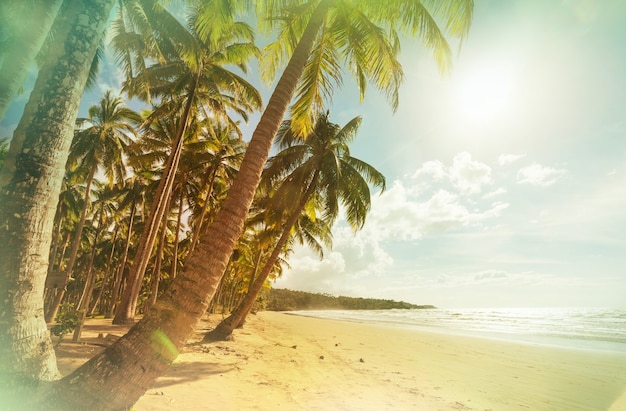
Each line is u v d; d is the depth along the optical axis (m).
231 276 49.84
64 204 25.89
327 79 6.66
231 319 12.38
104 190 27.62
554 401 6.78
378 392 6.41
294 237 22.66
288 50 7.46
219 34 6.24
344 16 6.07
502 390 7.51
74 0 3.12
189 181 23.61
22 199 2.58
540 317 53.00
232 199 3.24
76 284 40.44
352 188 14.32
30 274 2.56
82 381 2.36
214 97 17.86
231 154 21.61
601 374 9.86
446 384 7.76
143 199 26.91
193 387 5.30
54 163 2.78
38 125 2.73
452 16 5.29
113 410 2.34
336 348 13.30
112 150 20.12
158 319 2.60
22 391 2.31
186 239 34.22
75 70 2.95
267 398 5.19
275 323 29.23
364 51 6.58
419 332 25.12
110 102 20.08
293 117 6.84
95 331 11.41
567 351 15.05
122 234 37.72
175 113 17.36
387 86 6.41
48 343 2.69
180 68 16.14
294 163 14.73
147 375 2.48
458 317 57.84
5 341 2.35
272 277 37.75
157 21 11.52
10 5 4.37
